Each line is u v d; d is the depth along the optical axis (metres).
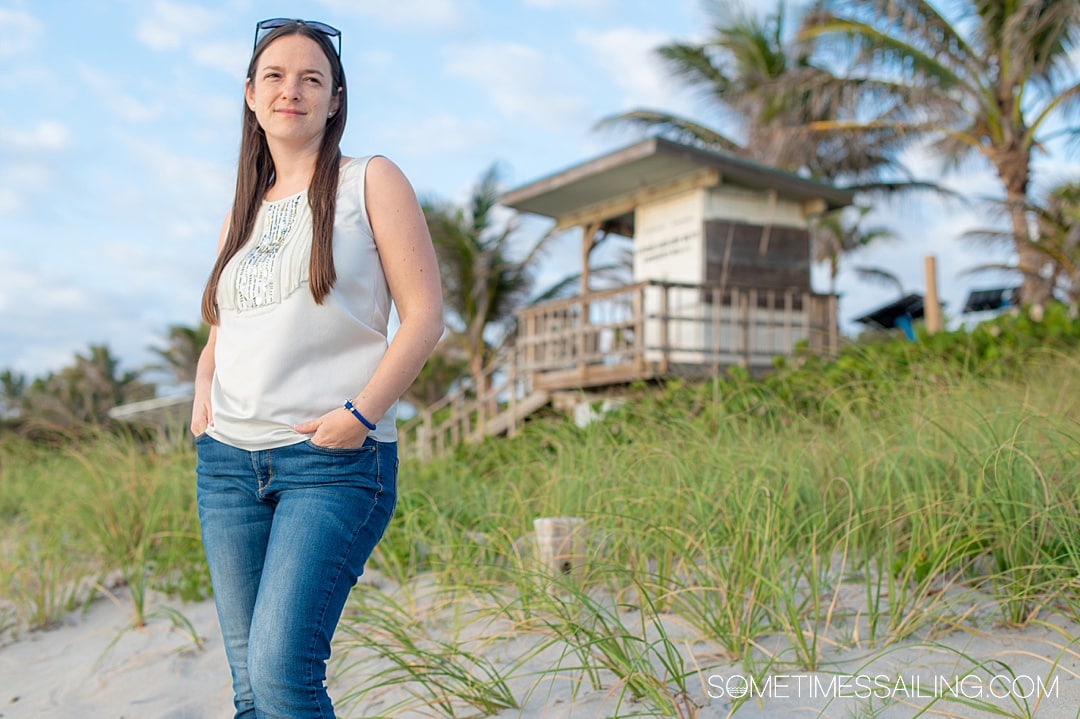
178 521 5.30
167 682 3.71
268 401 2.09
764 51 20.08
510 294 22.98
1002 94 16.14
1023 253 15.91
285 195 2.27
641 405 6.66
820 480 4.02
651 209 14.35
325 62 2.24
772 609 3.13
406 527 4.63
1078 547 3.02
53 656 4.24
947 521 3.42
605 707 2.76
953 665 2.69
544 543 3.74
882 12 16.00
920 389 5.05
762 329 13.54
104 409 11.64
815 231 27.42
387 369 2.04
